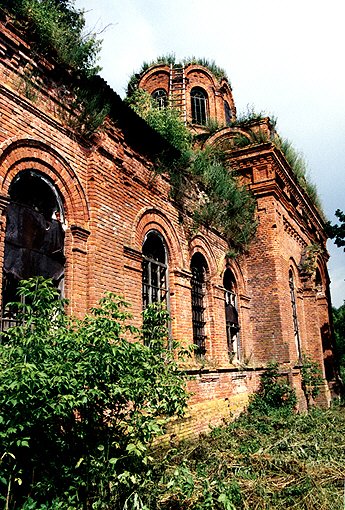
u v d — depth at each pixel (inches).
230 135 700.7
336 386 895.7
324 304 963.3
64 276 314.3
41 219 299.4
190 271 479.8
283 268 658.8
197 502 226.7
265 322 620.7
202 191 543.2
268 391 582.6
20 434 182.1
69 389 197.0
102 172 358.0
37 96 303.4
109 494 210.1
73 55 331.3
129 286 370.9
